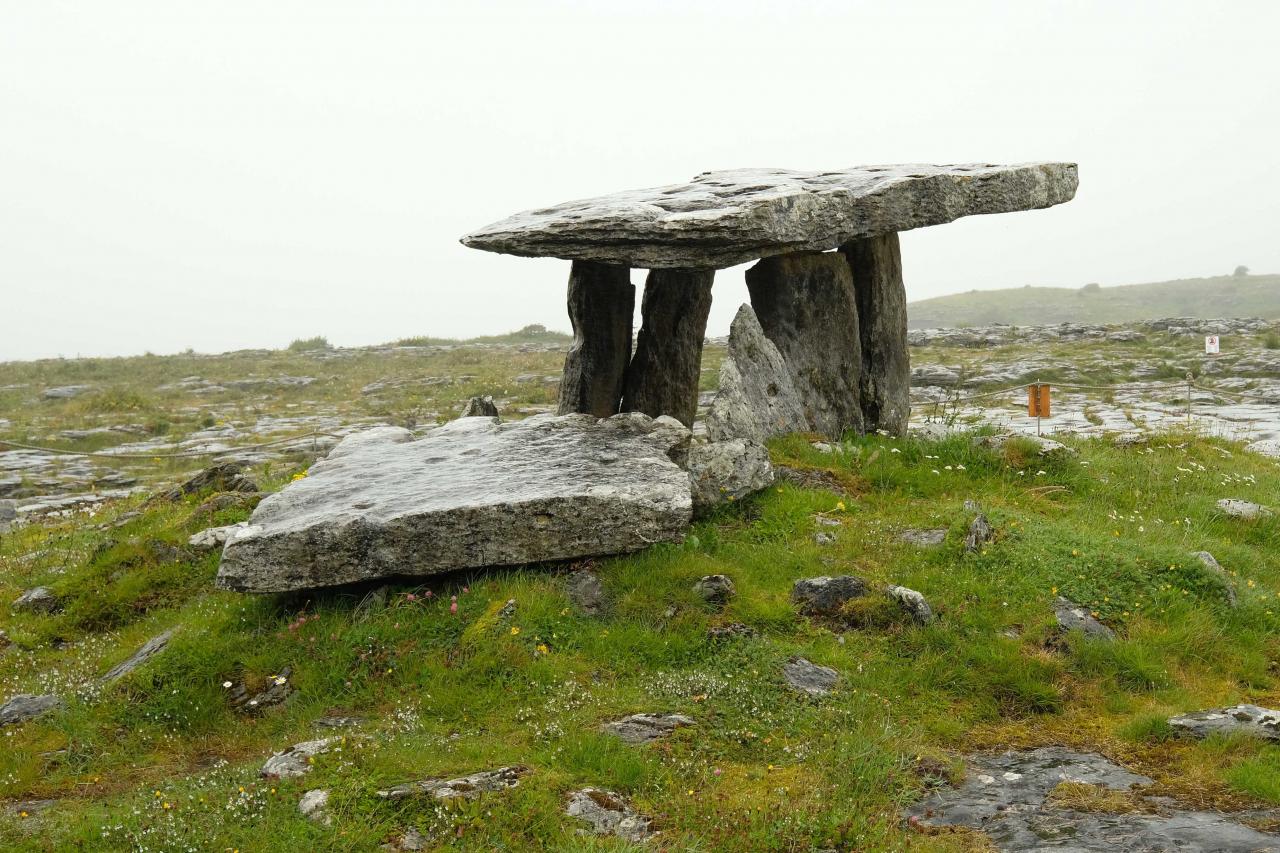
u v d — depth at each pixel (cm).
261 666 898
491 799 635
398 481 1070
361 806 634
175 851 611
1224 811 649
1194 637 907
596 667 859
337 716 832
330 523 944
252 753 803
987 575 970
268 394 3859
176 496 1505
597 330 1452
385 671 865
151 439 2908
